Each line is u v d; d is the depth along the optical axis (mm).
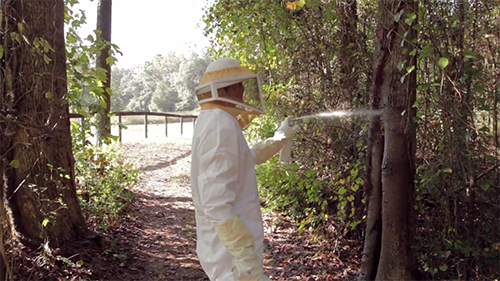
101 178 5723
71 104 4543
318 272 4098
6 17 3686
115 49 4719
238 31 5906
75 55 4504
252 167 2027
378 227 3514
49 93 3785
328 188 4531
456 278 3197
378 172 3467
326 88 4691
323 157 4574
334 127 4504
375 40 3246
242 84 2139
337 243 4348
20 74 3738
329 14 4414
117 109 37375
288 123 2533
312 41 4738
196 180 2072
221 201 1811
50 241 3844
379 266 3307
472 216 3121
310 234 4918
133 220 5480
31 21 3766
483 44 3305
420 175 3498
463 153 3018
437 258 3279
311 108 4840
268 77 5801
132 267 4172
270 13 4984
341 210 4152
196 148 2064
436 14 2939
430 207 3572
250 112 2121
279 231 5148
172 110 41000
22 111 3768
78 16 4449
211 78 2051
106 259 4074
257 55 5633
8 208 3742
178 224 5582
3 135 3719
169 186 7555
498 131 3381
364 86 4465
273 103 5316
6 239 3678
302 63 4906
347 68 4559
